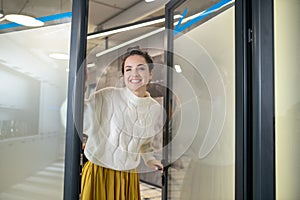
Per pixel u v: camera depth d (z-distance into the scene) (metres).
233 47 1.18
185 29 1.48
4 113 1.04
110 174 1.26
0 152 1.03
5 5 1.07
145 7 1.77
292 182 1.09
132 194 1.32
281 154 1.09
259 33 1.07
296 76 1.12
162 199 1.50
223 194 1.21
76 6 1.01
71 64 1.00
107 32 1.31
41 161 1.03
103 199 1.24
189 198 1.41
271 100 1.05
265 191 1.02
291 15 1.14
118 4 1.78
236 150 1.10
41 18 1.07
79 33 1.01
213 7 1.33
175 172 1.45
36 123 1.04
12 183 1.02
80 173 0.97
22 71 1.05
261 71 1.06
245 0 1.11
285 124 1.10
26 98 1.05
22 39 1.06
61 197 1.01
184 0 1.50
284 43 1.13
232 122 1.18
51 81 1.05
